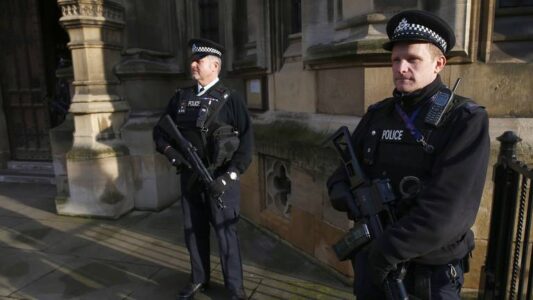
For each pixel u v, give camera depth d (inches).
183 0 180.2
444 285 53.7
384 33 94.6
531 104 93.4
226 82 180.1
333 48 102.5
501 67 93.4
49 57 235.0
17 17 227.3
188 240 102.7
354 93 103.0
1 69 235.0
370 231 56.6
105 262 125.2
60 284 111.9
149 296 105.6
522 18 95.4
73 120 182.2
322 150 108.7
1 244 139.4
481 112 49.8
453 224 46.9
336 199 64.1
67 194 174.1
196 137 95.4
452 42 54.1
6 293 107.1
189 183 97.7
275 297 103.8
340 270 110.7
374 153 59.0
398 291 52.6
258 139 144.9
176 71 183.2
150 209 172.9
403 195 53.2
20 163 238.2
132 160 171.0
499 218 78.6
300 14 134.6
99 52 159.8
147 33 176.4
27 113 237.6
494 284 78.5
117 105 167.8
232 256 98.7
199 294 106.4
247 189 159.6
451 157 48.1
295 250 131.0
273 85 148.4
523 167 67.2
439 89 54.3
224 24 174.4
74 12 154.7
